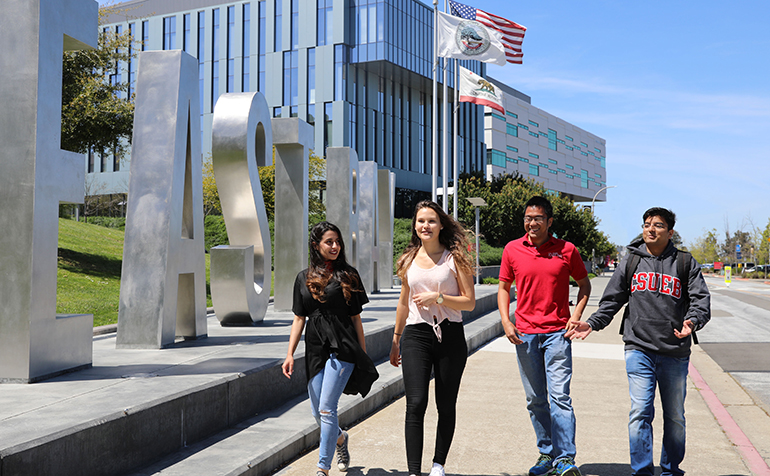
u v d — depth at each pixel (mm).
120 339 7328
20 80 5383
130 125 19609
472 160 59031
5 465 3018
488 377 8289
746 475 4457
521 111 75250
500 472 4449
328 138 41719
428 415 6184
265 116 10773
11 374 5105
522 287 4344
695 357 10688
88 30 6090
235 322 9914
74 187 5844
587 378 8266
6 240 5246
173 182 7637
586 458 4816
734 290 36531
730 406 6930
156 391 4535
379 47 41156
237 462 4078
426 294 4008
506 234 45562
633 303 4121
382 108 45750
